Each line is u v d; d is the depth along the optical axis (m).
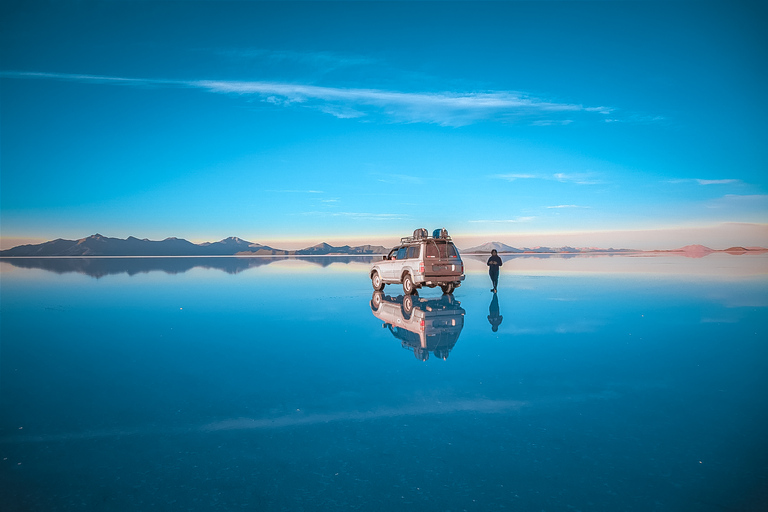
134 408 5.18
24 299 16.42
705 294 16.48
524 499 3.20
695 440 4.14
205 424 4.69
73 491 3.41
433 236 15.84
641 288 18.86
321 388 5.82
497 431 4.40
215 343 8.70
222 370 6.77
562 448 4.01
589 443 4.10
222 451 4.06
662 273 28.23
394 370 6.65
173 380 6.28
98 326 10.70
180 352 7.99
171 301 15.46
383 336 9.20
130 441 4.29
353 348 8.14
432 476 3.56
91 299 16.28
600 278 24.58
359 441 4.22
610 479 3.47
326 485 3.45
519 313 12.10
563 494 3.27
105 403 5.36
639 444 4.07
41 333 9.89
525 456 3.87
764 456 3.81
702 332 9.39
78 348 8.38
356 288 20.03
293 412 5.00
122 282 24.34
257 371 6.69
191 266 48.34
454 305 13.86
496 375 6.33
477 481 3.46
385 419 4.75
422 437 4.29
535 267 38.50
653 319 11.02
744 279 23.14
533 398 5.36
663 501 3.16
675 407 5.01
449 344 8.38
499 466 3.70
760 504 3.10
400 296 16.83
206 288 20.25
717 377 6.16
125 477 3.61
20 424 4.73
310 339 8.98
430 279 14.81
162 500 3.27
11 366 7.11
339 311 12.79
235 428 4.57
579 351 7.75
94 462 3.88
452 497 3.24
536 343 8.41
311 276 28.17
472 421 4.67
